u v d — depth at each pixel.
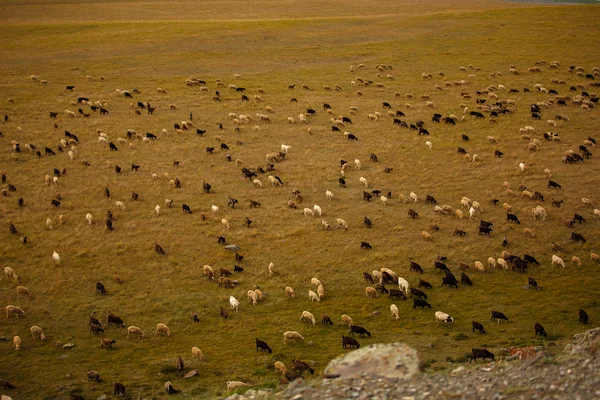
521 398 15.33
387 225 44.81
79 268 39.88
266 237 43.53
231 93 74.94
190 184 52.25
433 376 17.50
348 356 18.98
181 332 32.94
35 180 52.34
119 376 28.38
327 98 73.19
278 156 57.03
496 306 34.25
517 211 46.38
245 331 32.72
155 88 76.81
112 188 51.41
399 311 34.19
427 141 60.16
